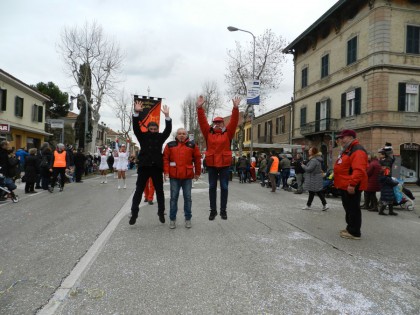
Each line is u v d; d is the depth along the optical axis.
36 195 11.62
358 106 24.59
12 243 5.19
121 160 13.98
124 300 3.22
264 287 3.58
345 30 26.38
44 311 2.98
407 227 7.38
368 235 6.32
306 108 32.72
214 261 4.38
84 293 3.36
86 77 32.97
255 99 22.14
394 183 9.18
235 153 34.25
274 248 5.07
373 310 3.12
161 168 6.47
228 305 3.15
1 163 9.57
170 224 6.27
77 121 41.03
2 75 24.89
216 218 7.36
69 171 17.30
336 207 10.05
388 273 4.12
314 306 3.18
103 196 11.34
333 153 27.16
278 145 29.08
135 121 6.34
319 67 30.22
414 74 23.14
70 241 5.30
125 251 4.77
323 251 5.01
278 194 13.74
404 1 22.91
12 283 3.60
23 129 29.59
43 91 50.88
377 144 22.77
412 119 23.09
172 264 4.24
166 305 3.13
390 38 22.70
